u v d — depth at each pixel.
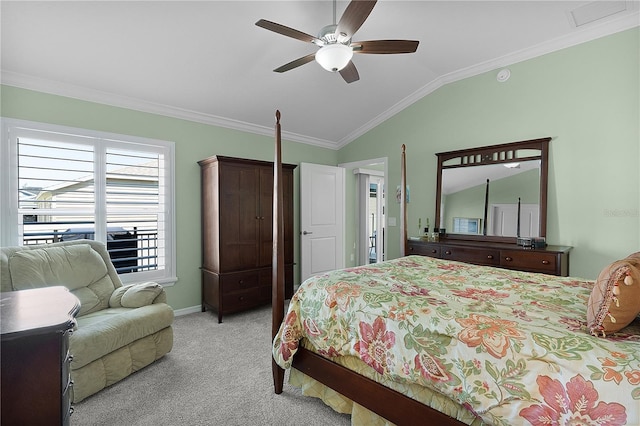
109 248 3.10
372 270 2.16
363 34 2.88
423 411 1.35
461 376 1.20
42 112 2.71
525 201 3.20
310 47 2.86
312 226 4.75
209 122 3.76
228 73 3.05
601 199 2.79
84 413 1.82
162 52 2.63
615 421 0.88
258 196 3.72
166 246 3.46
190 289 3.65
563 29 2.82
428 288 1.72
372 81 3.67
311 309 1.81
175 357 2.54
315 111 4.09
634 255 1.39
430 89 3.94
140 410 1.85
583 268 2.89
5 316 1.09
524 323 1.21
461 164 3.68
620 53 2.68
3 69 2.47
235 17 2.42
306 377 1.93
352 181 5.72
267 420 1.77
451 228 3.74
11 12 2.05
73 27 2.24
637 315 1.15
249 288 3.61
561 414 0.97
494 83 3.43
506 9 2.57
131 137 3.19
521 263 2.86
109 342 2.04
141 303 2.50
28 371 1.01
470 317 1.29
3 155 2.53
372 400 1.54
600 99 2.79
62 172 2.81
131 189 3.22
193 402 1.93
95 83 2.85
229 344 2.79
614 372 0.93
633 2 2.46
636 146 2.62
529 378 1.05
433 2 2.48
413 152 4.16
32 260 2.26
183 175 3.58
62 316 1.09
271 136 4.38
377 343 1.48
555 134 3.04
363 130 4.75
